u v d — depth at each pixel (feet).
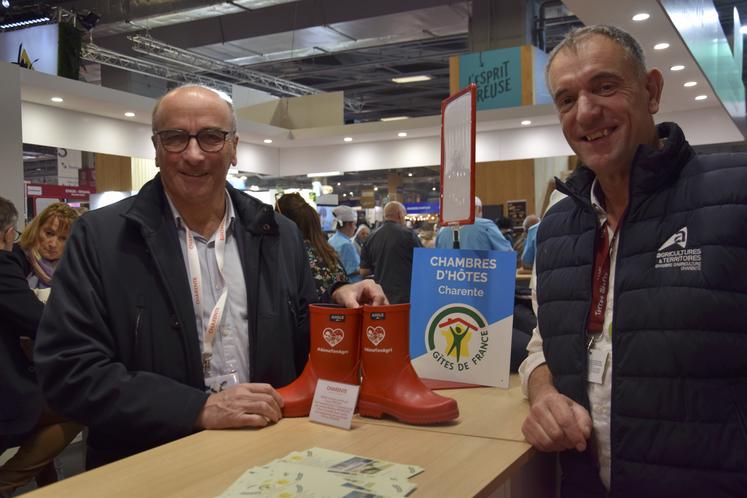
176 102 4.83
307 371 4.29
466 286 5.05
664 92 23.53
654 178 3.76
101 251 4.65
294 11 30.63
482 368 4.95
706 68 21.04
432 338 5.13
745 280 3.42
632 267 3.76
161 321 4.69
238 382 5.03
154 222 4.81
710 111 26.25
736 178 3.55
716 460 3.41
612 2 15.05
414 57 38.86
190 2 28.81
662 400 3.55
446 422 4.02
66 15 26.23
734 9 28.53
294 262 5.63
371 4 29.32
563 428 3.53
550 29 35.22
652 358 3.59
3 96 18.51
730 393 3.43
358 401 4.21
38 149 23.32
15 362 7.14
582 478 3.99
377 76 44.21
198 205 5.01
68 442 8.05
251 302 5.13
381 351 4.13
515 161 29.71
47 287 9.78
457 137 5.21
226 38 32.50
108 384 4.19
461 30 33.04
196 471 3.16
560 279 4.27
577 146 4.05
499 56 26.68
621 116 3.86
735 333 3.42
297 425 4.02
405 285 16.06
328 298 4.92
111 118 25.57
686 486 3.46
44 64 21.98
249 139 30.94
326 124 31.40
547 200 12.66
